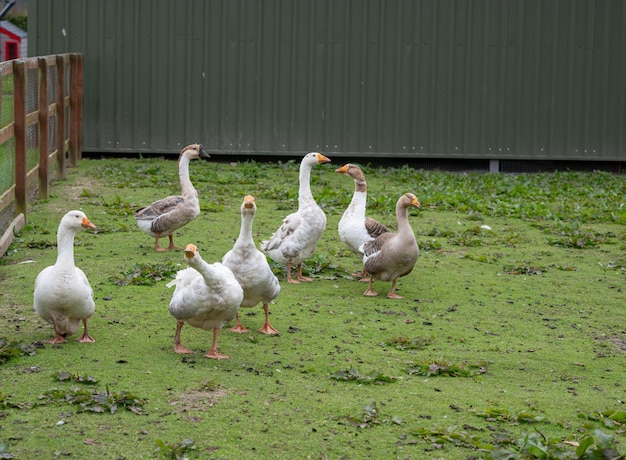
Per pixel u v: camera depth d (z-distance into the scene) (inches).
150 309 298.8
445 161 714.8
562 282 370.0
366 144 693.3
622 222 512.4
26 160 437.1
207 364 245.4
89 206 491.2
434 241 439.8
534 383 246.1
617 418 218.5
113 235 422.6
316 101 688.4
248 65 682.8
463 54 690.2
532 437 199.6
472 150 698.8
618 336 296.2
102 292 317.1
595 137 703.7
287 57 684.1
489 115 697.0
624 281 376.2
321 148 692.7
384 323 298.4
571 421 217.8
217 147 689.0
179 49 679.7
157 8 674.8
